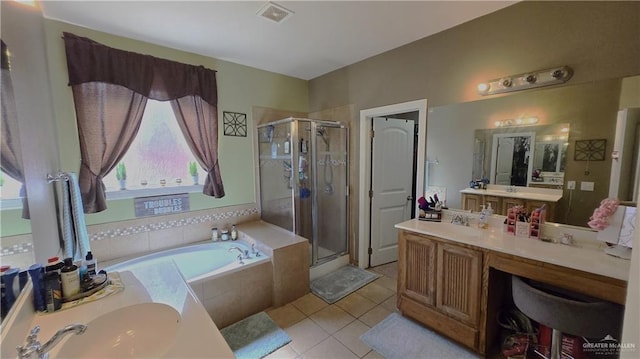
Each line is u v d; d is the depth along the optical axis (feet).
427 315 6.85
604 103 5.37
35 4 5.66
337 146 10.80
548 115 6.06
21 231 4.05
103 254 7.89
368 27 7.43
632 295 1.96
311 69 10.96
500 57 6.67
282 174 10.21
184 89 8.89
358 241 10.98
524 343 5.92
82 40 7.14
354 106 10.49
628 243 4.80
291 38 8.05
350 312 7.90
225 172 10.19
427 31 7.72
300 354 6.28
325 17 6.85
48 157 5.75
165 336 3.45
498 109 6.81
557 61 5.87
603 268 4.46
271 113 11.28
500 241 5.92
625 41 5.11
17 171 4.01
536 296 4.70
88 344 3.21
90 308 3.67
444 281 6.48
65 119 7.09
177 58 8.81
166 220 8.98
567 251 5.26
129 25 7.14
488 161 7.08
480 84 6.97
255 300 7.91
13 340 2.78
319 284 9.61
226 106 10.03
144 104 8.16
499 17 6.63
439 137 8.02
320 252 10.78
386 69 9.21
